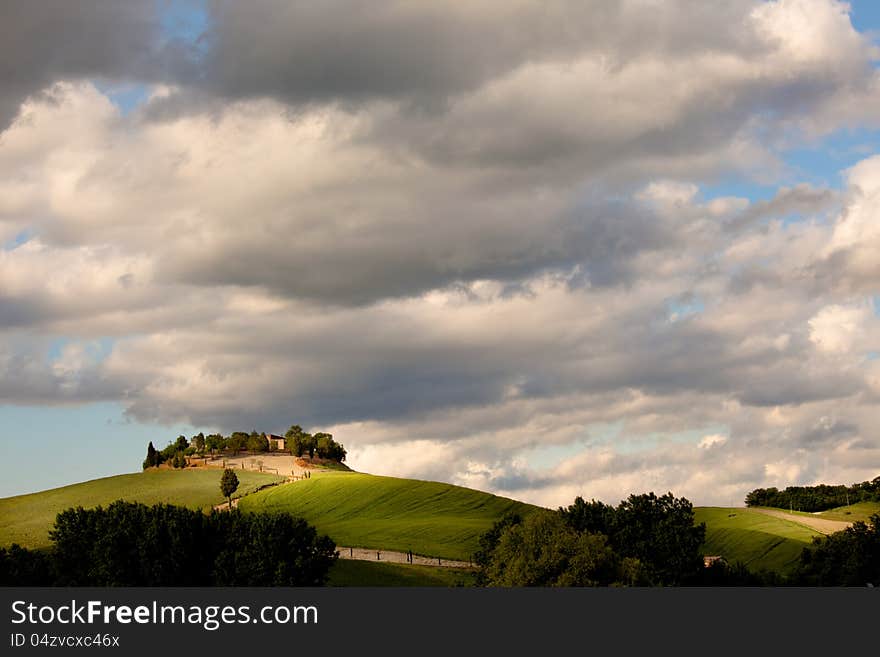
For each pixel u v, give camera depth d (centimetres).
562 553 9650
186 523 11500
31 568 11362
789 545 19388
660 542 12200
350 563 14188
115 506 12181
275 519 11500
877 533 13038
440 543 18338
